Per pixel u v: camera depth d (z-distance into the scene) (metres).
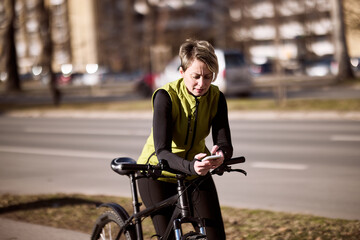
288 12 43.59
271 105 17.61
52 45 24.91
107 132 14.35
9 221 5.56
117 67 66.44
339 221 5.18
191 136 3.15
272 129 13.44
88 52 65.94
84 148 11.52
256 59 50.09
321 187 7.05
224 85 20.95
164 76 23.05
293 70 44.06
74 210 6.01
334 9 28.17
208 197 3.21
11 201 6.54
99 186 7.64
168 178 3.22
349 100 17.23
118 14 72.00
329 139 11.36
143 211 3.17
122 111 19.48
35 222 5.54
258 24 69.00
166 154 2.90
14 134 14.88
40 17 25.02
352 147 10.21
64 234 5.08
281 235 4.77
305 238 4.64
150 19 56.25
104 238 3.63
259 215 5.55
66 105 23.39
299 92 25.41
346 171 8.02
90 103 23.84
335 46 28.69
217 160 2.75
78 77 49.69
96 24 66.44
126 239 3.31
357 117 15.16
